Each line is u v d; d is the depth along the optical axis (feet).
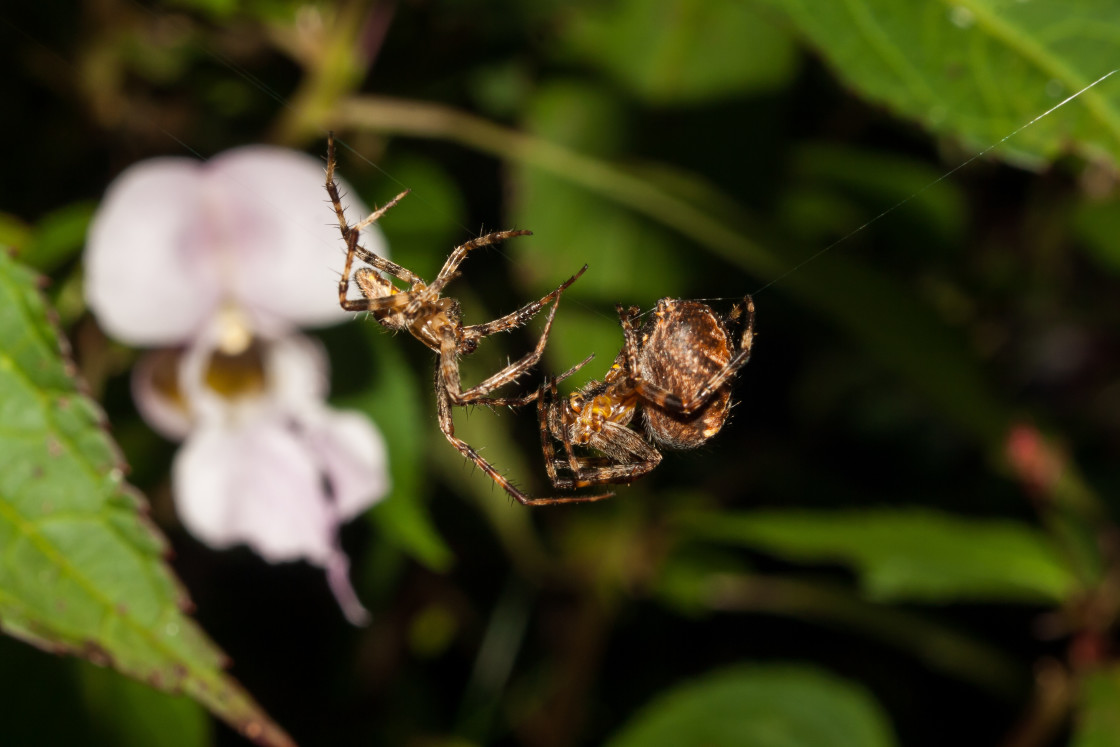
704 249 0.92
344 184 0.83
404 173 0.89
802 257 0.89
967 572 0.89
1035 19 0.78
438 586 1.00
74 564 0.75
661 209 0.90
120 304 0.83
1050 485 0.90
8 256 0.75
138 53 0.95
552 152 0.90
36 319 0.75
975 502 1.04
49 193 0.96
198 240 0.83
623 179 0.90
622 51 0.93
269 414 0.84
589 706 1.00
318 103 0.88
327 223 0.83
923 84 0.79
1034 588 0.89
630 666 1.02
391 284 0.81
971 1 0.79
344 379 0.85
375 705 0.99
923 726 1.02
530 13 0.93
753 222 0.89
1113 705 0.88
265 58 0.95
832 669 1.03
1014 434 0.91
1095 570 0.89
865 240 1.00
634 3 0.93
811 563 1.01
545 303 0.82
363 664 0.99
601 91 0.93
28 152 0.96
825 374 1.05
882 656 1.03
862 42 0.79
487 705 0.99
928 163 1.00
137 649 0.75
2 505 0.75
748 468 1.03
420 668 1.00
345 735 0.98
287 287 0.83
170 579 0.75
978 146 0.79
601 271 0.92
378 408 0.85
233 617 0.98
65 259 0.84
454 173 0.96
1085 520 0.90
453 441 0.82
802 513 0.90
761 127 0.94
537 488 0.97
